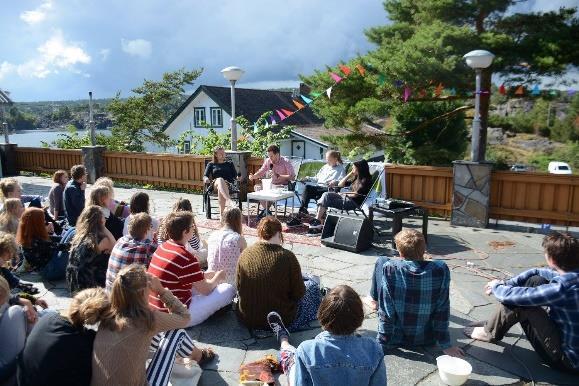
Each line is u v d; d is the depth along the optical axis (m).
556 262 2.96
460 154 14.77
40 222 4.64
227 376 3.09
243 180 8.97
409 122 13.88
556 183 6.59
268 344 3.48
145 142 22.19
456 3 10.88
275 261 3.42
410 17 13.06
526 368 3.15
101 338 2.20
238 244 3.92
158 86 20.77
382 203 6.02
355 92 11.62
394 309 3.29
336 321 2.11
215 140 12.71
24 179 12.18
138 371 2.26
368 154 13.60
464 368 2.97
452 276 4.89
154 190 10.43
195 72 21.00
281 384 2.96
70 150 12.09
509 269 5.11
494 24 11.12
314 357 2.09
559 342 3.01
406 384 2.98
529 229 6.67
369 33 12.73
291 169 7.56
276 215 7.27
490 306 4.14
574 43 9.88
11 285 3.65
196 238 4.70
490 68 10.24
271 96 27.62
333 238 5.87
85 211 4.09
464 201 6.86
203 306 3.61
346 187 6.96
